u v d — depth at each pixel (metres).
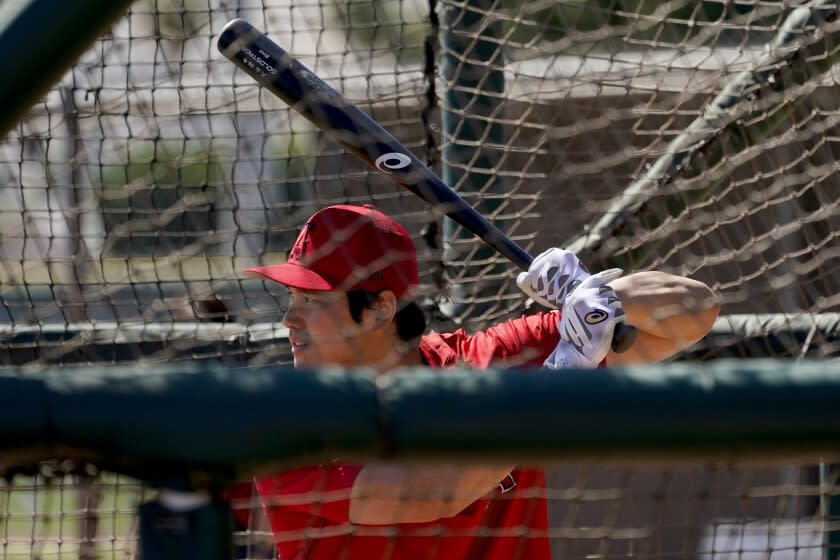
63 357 10.93
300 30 11.01
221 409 4.45
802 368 4.67
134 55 10.97
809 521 8.12
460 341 9.68
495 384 4.58
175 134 11.29
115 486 6.83
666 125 11.96
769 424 4.60
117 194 10.15
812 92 11.76
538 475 8.90
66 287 10.84
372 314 8.70
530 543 8.91
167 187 10.42
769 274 11.71
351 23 11.70
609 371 4.65
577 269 9.30
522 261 9.88
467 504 7.40
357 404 4.53
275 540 8.49
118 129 11.29
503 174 11.05
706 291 10.08
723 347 11.49
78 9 4.78
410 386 4.57
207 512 4.49
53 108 10.07
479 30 10.42
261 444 4.47
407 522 7.50
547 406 4.56
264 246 10.69
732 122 11.70
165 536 4.47
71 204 10.48
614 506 6.84
